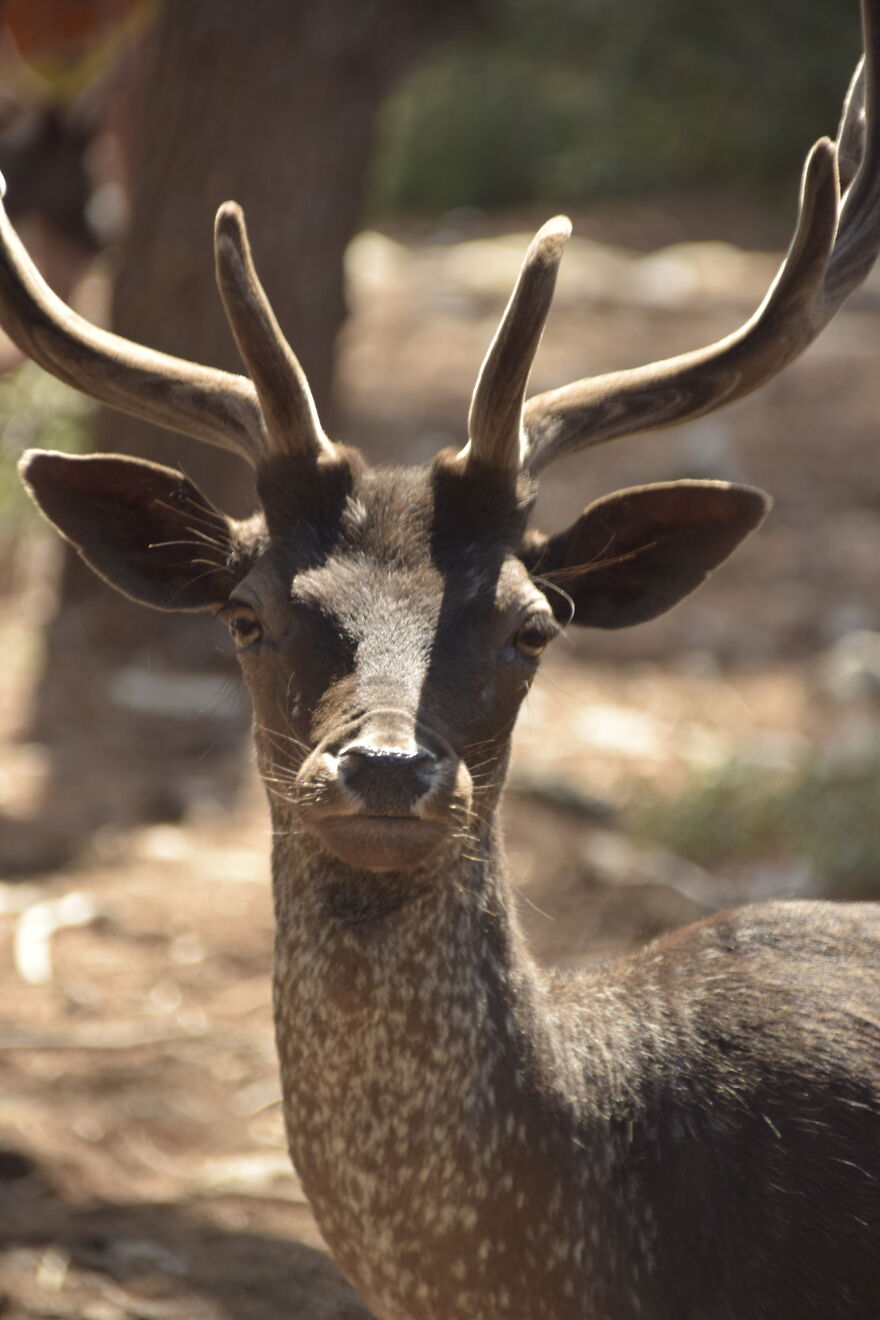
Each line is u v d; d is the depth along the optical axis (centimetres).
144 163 1449
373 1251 581
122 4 1324
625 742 1444
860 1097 592
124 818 1279
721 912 670
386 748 501
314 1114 583
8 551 1728
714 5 3469
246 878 1202
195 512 642
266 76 1432
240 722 1437
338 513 580
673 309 2570
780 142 3309
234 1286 792
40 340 615
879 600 1719
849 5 3403
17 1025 1009
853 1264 579
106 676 1505
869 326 2498
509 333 555
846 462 2050
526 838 1272
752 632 1664
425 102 3419
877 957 631
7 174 1370
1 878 1186
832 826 1270
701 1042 604
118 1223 834
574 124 3400
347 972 569
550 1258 572
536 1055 577
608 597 668
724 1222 578
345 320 1549
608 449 2086
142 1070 974
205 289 1441
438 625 553
